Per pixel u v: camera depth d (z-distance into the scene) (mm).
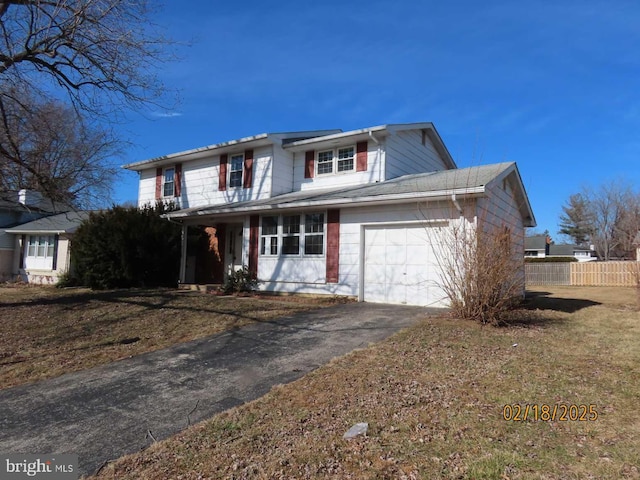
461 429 3611
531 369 5262
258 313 9578
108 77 11711
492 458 3090
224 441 3564
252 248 14055
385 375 5086
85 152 16688
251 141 15039
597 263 26109
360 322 8414
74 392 4992
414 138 15359
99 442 3686
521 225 14414
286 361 5969
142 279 16172
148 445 3594
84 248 15930
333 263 12180
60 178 15805
